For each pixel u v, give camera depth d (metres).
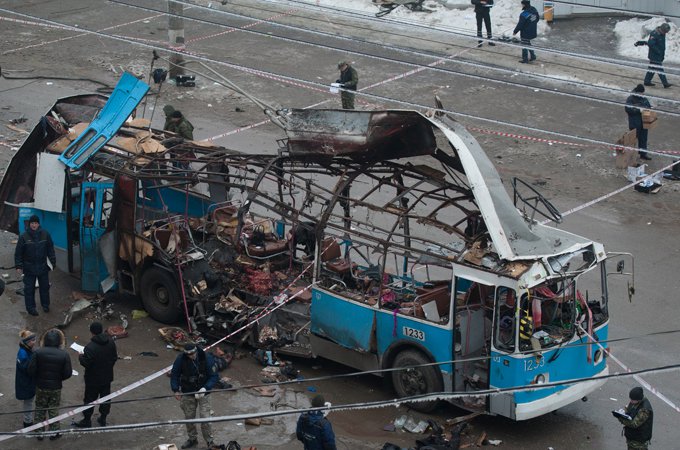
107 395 25.47
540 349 24.69
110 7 72.25
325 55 61.41
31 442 24.88
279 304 29.88
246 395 27.66
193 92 55.03
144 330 31.42
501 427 26.30
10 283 34.34
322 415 22.27
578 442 25.56
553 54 60.44
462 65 59.25
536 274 24.72
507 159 46.22
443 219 39.19
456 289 25.41
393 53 61.53
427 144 28.92
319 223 28.22
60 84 55.91
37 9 71.44
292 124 30.20
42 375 24.36
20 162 34.59
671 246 37.66
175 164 33.88
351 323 27.62
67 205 32.88
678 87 55.25
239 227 30.52
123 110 33.31
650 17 65.19
